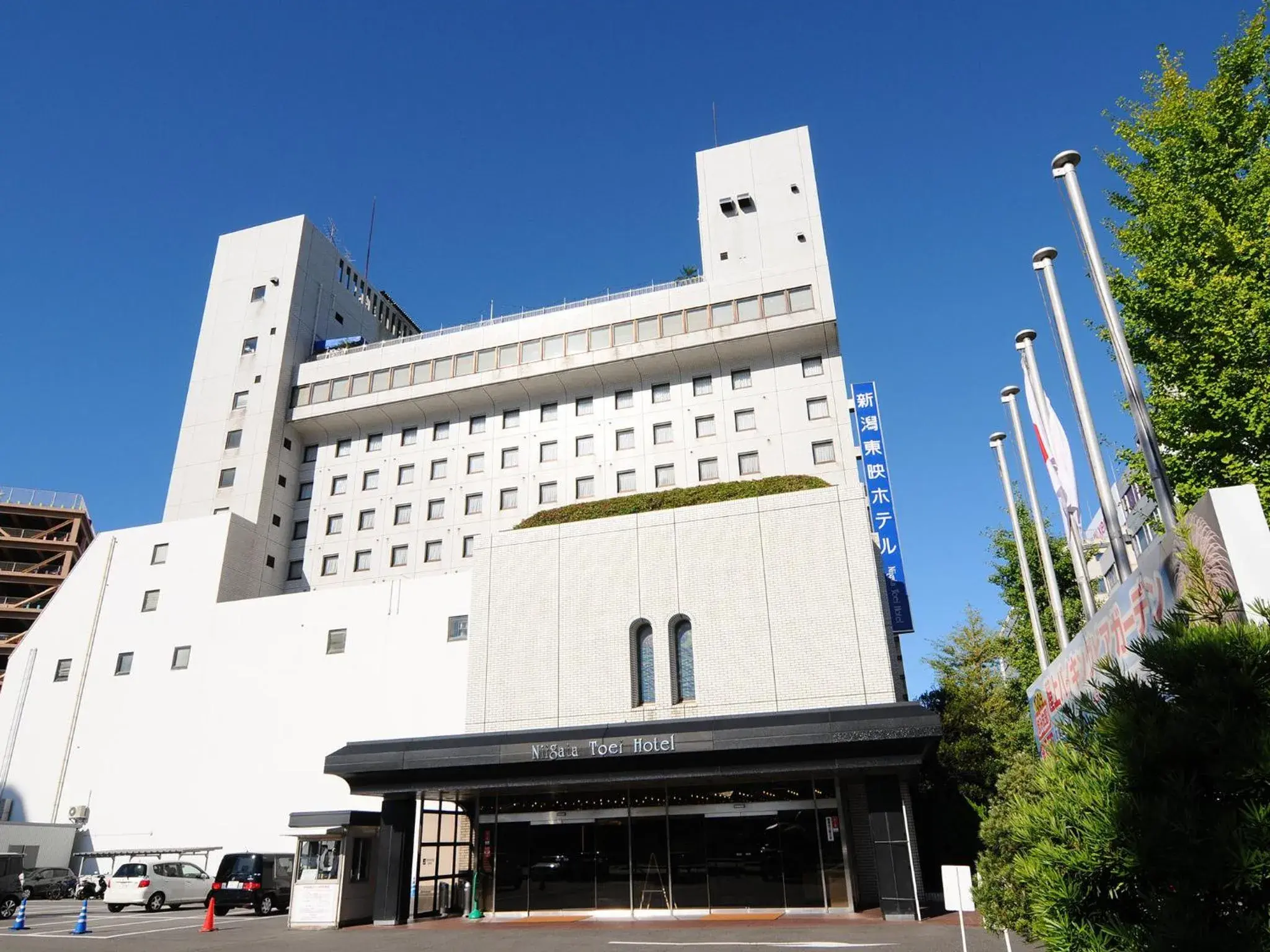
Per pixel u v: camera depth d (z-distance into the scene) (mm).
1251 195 16500
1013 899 9648
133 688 35281
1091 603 15664
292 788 30422
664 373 45062
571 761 20031
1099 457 13539
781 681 21484
